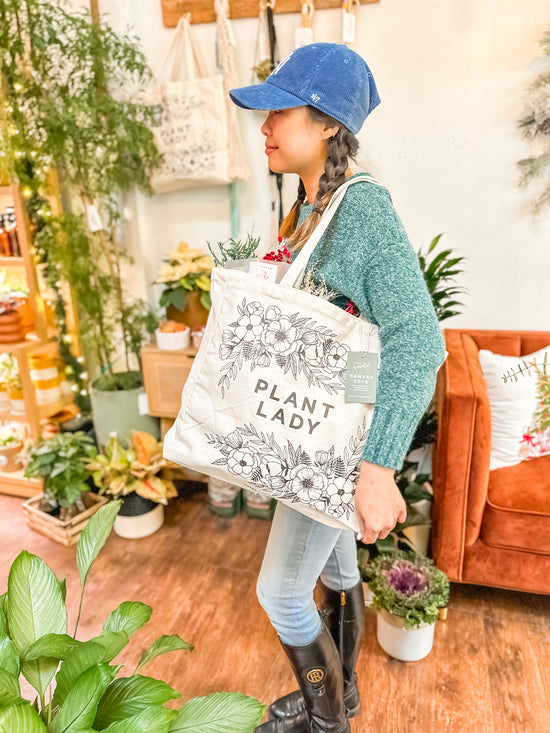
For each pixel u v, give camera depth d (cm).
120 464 211
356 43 204
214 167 217
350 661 130
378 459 80
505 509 156
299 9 205
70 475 208
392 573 154
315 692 112
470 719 135
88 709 63
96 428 240
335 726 116
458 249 215
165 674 150
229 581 188
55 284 241
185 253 226
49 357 246
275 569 106
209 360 92
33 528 221
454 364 171
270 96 88
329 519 90
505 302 215
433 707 139
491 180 204
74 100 199
